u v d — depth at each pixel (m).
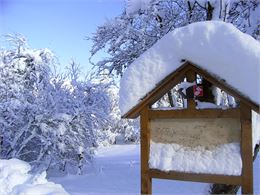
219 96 4.77
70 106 12.58
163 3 9.78
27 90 12.99
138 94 4.36
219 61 3.92
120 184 10.13
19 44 14.05
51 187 5.27
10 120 12.33
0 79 13.30
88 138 13.03
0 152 12.38
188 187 9.10
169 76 4.26
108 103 13.38
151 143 4.42
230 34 3.95
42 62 13.75
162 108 4.38
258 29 7.48
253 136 4.37
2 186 5.77
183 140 4.27
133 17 10.09
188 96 4.21
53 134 12.03
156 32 10.03
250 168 3.86
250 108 3.87
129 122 29.69
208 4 6.91
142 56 4.43
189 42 4.12
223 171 3.98
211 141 4.11
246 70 3.77
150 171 4.38
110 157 18.77
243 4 8.07
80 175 12.24
